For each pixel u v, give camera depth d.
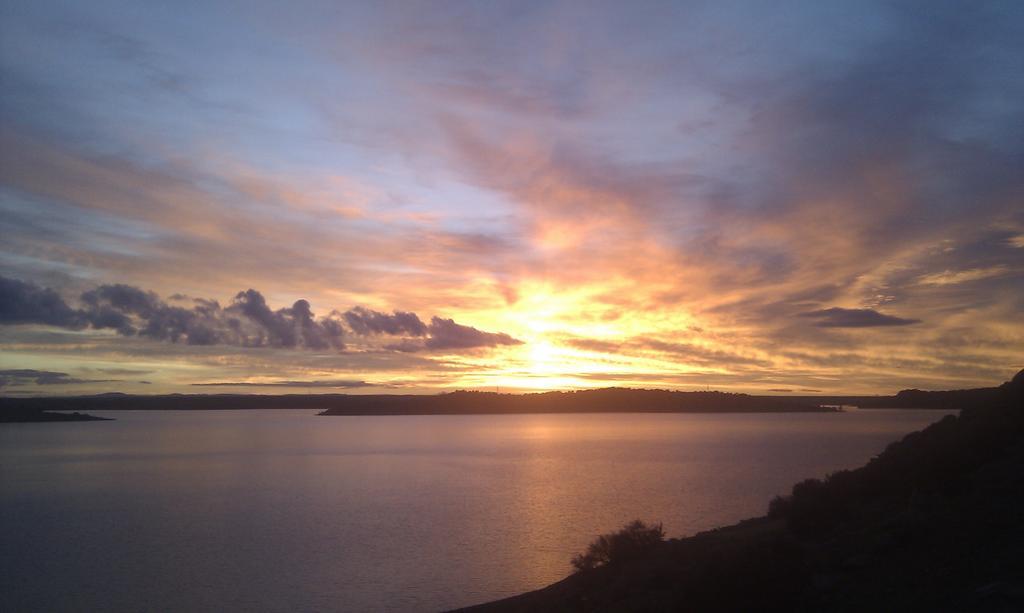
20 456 132.25
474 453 130.25
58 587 36.34
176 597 33.78
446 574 35.88
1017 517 14.38
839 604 13.09
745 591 13.42
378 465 108.25
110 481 90.19
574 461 107.12
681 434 190.25
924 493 17.48
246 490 78.88
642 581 18.36
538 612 20.23
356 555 41.72
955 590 12.21
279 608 31.16
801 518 19.34
